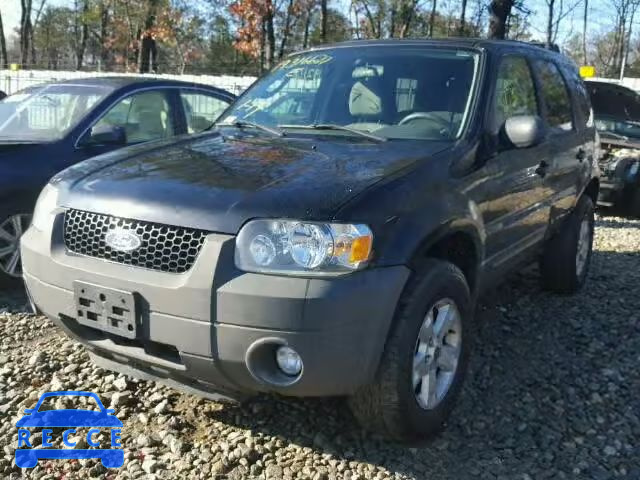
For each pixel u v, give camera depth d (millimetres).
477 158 3727
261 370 2855
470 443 3412
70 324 3217
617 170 9703
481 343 4664
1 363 4070
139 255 2977
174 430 3391
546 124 4828
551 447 3398
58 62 41906
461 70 4148
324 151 3535
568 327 5027
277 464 3160
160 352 3020
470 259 3713
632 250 7738
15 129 6004
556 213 5066
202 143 3832
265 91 4617
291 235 2785
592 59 42031
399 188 3080
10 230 5207
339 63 4484
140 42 28781
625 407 3832
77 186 3316
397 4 28188
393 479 3076
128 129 6168
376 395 3061
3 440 3271
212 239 2830
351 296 2766
